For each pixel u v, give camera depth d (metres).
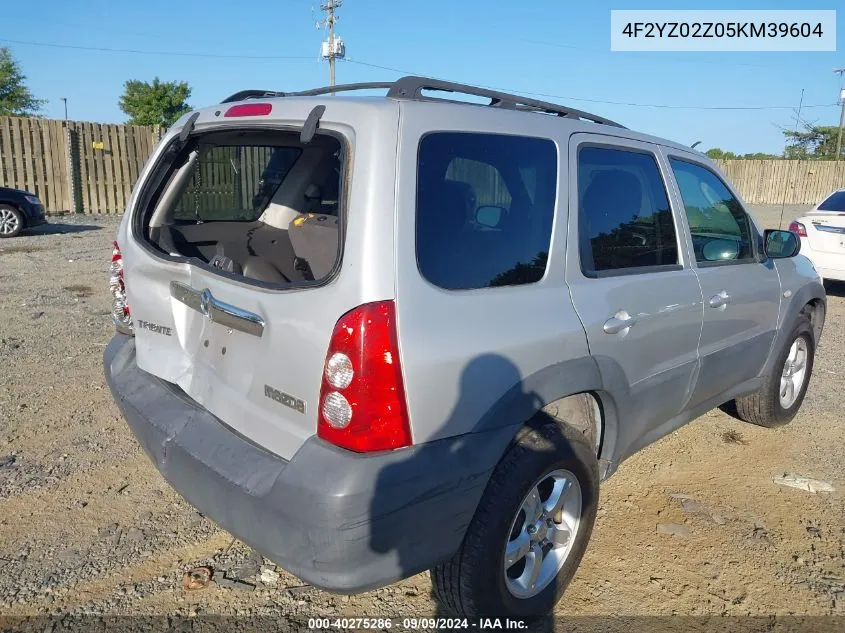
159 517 3.55
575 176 2.97
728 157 43.06
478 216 2.56
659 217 3.47
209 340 2.78
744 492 4.00
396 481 2.20
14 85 37.38
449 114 2.53
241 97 3.35
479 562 2.51
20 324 6.82
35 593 2.94
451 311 2.37
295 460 2.26
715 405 4.19
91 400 4.96
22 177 16.62
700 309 3.61
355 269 2.21
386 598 3.01
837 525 3.67
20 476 3.87
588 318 2.86
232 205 3.86
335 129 2.38
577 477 2.86
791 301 4.55
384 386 2.20
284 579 3.11
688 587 3.14
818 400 5.57
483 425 2.43
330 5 38.75
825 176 31.28
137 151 18.36
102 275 9.47
